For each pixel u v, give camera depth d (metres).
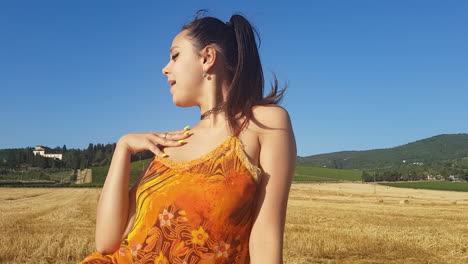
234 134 1.48
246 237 1.42
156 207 1.41
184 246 1.36
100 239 1.54
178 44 1.64
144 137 1.58
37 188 92.81
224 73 1.60
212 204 1.37
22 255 11.69
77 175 136.75
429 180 154.75
